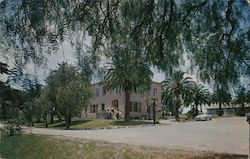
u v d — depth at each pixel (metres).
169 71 13.30
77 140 23.84
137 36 11.80
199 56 13.38
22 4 8.94
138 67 12.39
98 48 10.72
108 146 20.56
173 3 12.01
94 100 72.19
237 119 54.91
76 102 47.25
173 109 81.12
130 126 45.19
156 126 42.94
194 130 34.50
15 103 6.51
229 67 13.09
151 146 20.30
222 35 12.74
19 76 6.71
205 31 12.75
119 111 64.25
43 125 58.66
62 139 24.52
